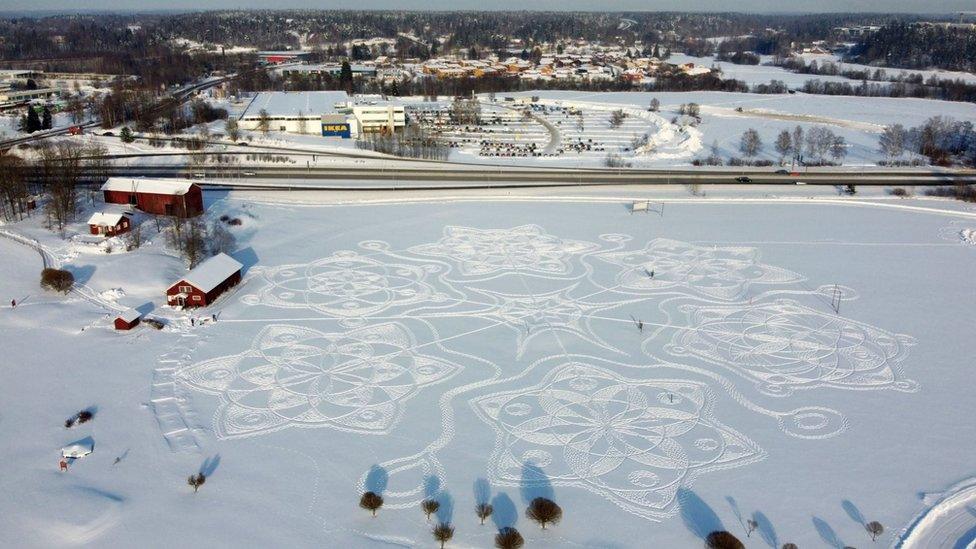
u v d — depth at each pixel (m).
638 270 82.69
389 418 52.75
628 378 59.03
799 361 62.22
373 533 41.41
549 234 94.75
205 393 55.31
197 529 41.19
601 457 48.75
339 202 107.50
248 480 45.53
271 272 79.69
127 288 73.38
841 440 50.78
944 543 40.91
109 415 51.91
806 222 101.88
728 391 57.25
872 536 41.44
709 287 78.06
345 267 81.75
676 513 43.50
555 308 72.19
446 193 114.25
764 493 45.22
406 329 66.94
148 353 61.03
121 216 86.50
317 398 55.12
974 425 52.56
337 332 66.00
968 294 76.31
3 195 90.75
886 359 62.44
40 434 49.44
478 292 75.81
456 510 43.41
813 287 78.19
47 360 59.12
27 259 79.00
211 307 70.38
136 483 44.97
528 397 55.88
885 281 79.88
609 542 41.09
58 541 40.31
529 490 45.38
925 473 47.12
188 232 84.88
